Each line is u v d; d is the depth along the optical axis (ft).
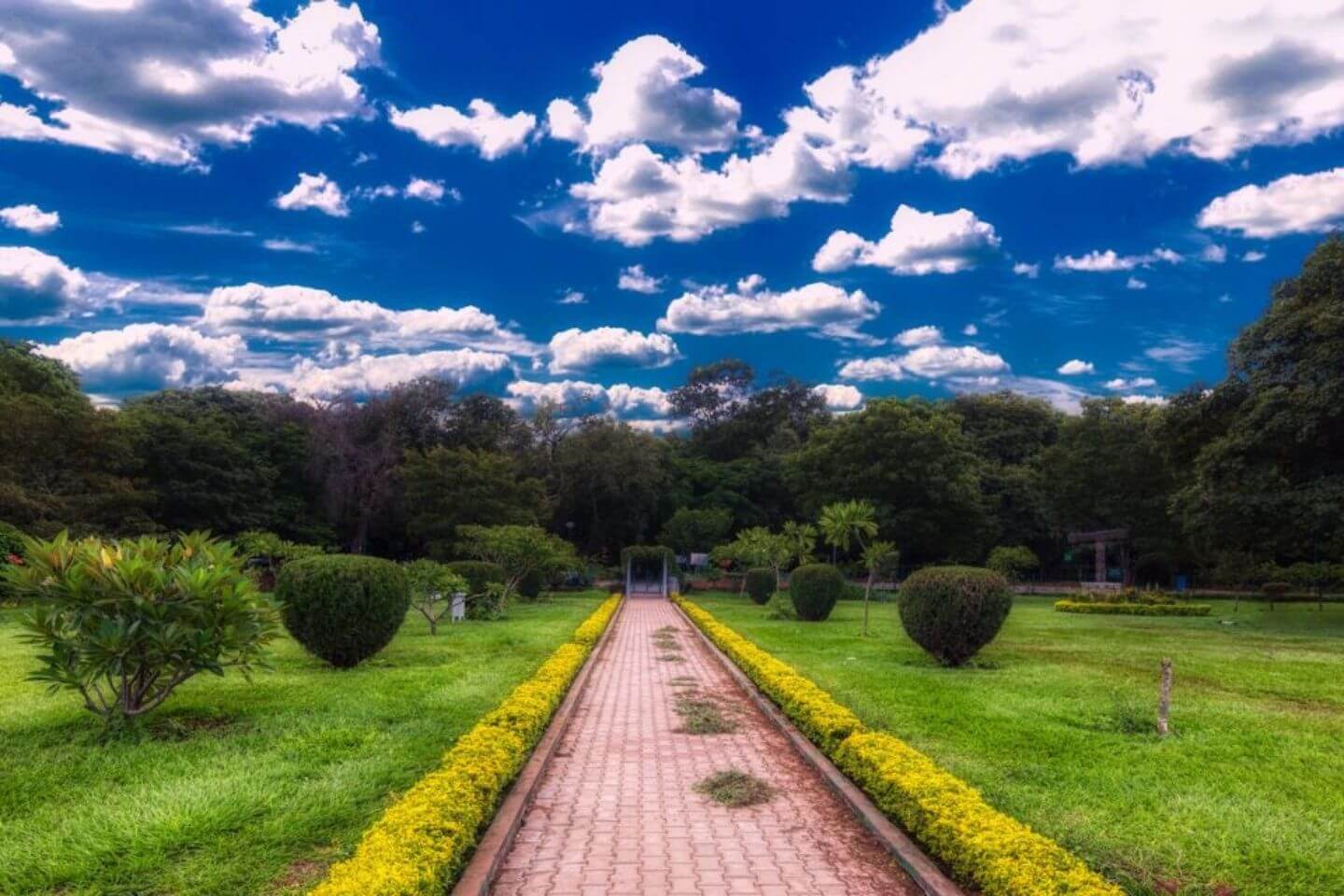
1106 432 125.59
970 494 128.88
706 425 187.52
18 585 23.03
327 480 118.62
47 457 85.71
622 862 15.31
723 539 141.59
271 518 113.80
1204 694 33.22
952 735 24.71
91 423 88.63
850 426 129.80
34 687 30.58
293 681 32.55
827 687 32.96
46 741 22.41
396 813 14.33
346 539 130.11
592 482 139.13
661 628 65.72
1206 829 16.83
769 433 179.42
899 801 16.63
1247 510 66.80
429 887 12.07
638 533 149.28
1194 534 76.33
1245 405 69.46
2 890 13.23
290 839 15.26
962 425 163.32
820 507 131.75
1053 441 164.45
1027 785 19.70
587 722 28.22
